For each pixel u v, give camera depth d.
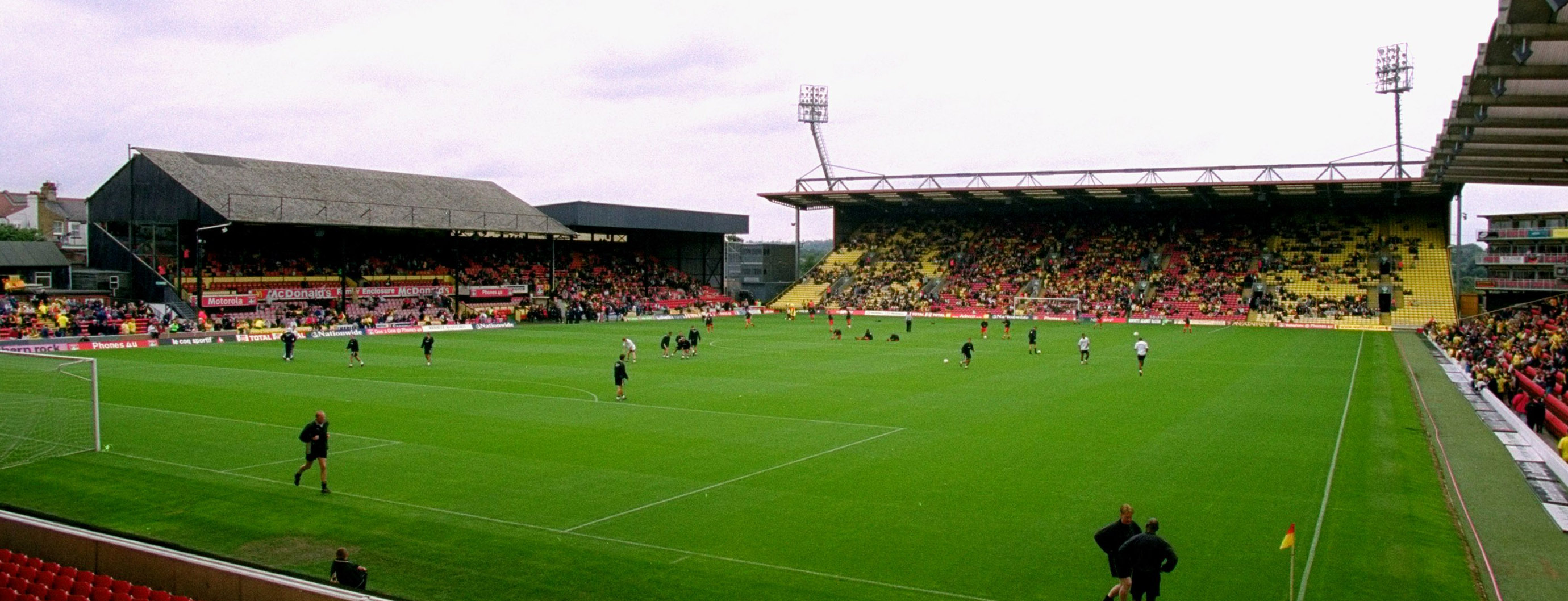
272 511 19.03
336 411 31.61
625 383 39.44
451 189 91.69
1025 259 104.06
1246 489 21.53
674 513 19.27
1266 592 14.93
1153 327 79.38
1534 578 15.73
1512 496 21.25
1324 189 86.69
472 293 87.12
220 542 17.00
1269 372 45.44
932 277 105.00
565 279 99.69
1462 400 36.75
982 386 39.06
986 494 20.95
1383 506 20.12
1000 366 46.75
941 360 50.03
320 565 15.79
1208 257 96.31
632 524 18.44
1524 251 90.44
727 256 151.12
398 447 25.66
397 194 85.00
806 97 111.44
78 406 31.27
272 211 69.88
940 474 22.78
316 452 20.56
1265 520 18.97
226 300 69.44
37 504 19.31
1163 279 94.44
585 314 88.38
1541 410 29.09
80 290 69.00
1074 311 91.56
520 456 24.59
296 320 66.56
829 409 32.59
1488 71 26.06
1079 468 23.53
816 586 15.07
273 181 76.56
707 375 42.31
